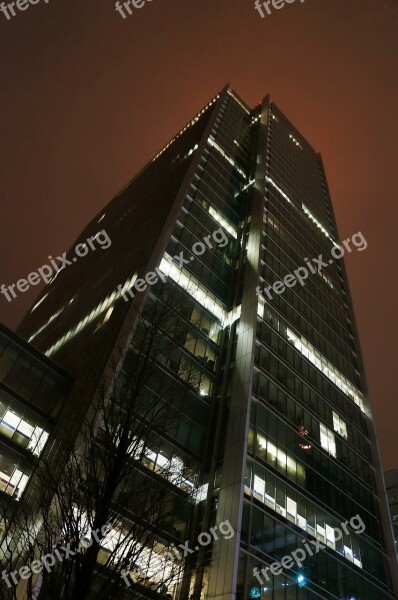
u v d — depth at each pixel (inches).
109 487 581.0
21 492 1083.3
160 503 743.7
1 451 1156.5
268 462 1412.4
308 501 1462.8
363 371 2337.6
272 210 2581.2
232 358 1696.6
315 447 1676.9
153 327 956.0
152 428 745.6
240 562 1112.2
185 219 2036.2
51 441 1212.5
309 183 3506.4
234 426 1435.8
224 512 1222.3
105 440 645.3
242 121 3481.8
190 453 1385.3
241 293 1953.7
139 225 2313.0
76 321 1979.6
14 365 1342.3
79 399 1285.7
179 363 1557.6
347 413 2021.4
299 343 2012.8
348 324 2642.7
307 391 1850.4
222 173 2625.5
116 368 1202.6
